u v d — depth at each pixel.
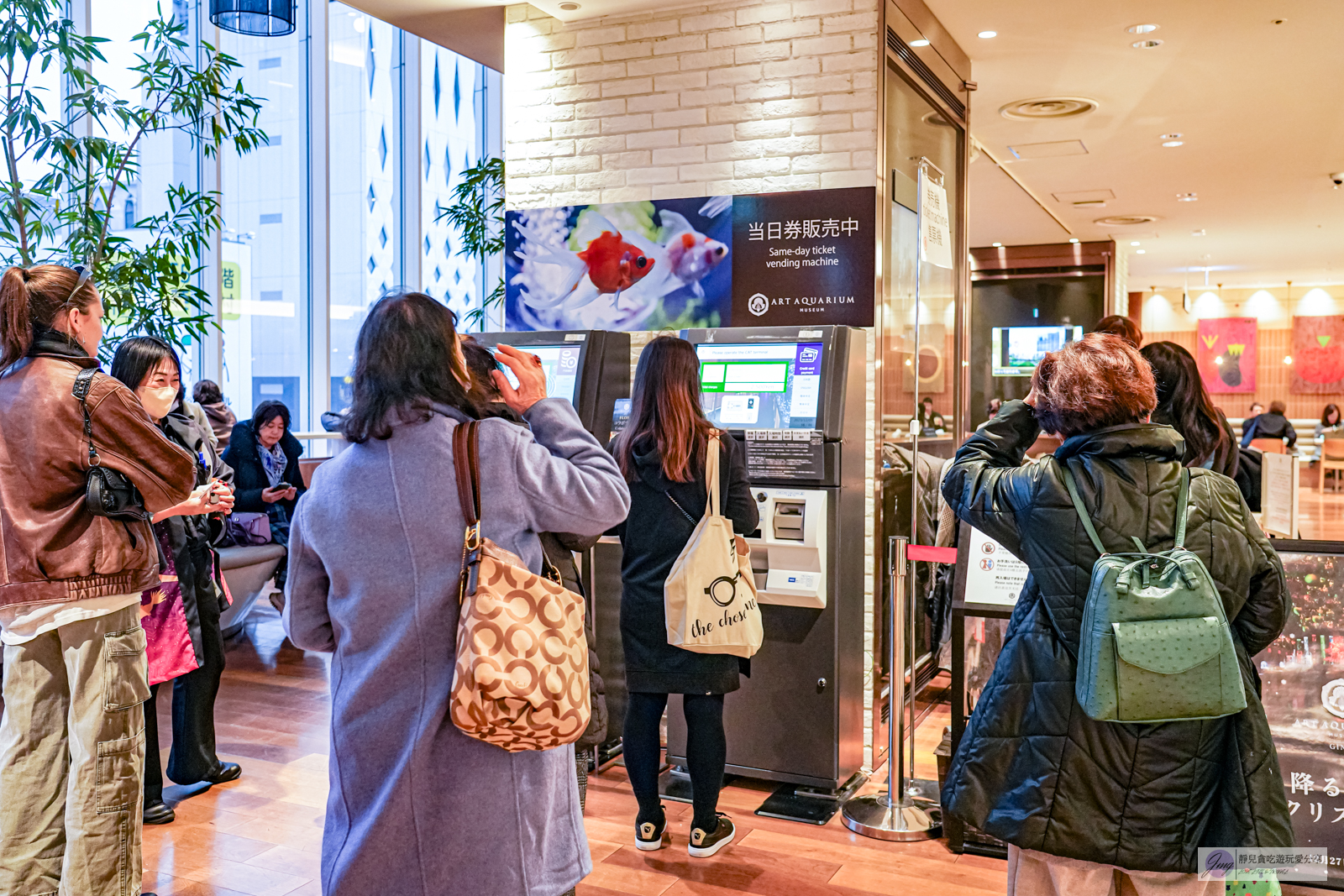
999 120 6.34
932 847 3.10
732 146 4.10
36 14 4.29
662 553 2.90
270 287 7.07
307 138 7.32
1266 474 3.29
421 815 1.48
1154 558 1.74
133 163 4.98
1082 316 11.34
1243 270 14.95
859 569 3.70
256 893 2.78
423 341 1.58
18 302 2.29
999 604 3.15
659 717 3.04
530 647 1.46
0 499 2.26
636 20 4.28
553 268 4.46
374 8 4.46
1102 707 1.71
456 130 8.66
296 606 1.62
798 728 3.53
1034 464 1.91
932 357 4.79
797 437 3.45
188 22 6.14
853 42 3.88
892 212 4.09
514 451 1.57
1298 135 6.68
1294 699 2.79
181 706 3.49
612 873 2.91
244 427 5.66
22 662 2.34
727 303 4.13
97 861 2.33
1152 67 5.31
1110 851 1.79
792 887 2.83
